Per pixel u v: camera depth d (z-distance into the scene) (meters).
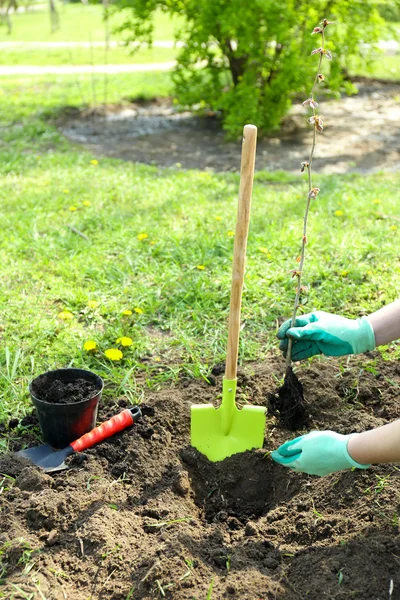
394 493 1.42
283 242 2.41
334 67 4.34
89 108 5.06
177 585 1.25
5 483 1.48
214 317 2.05
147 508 1.43
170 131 4.62
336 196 2.92
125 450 1.57
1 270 2.29
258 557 1.34
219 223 2.62
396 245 2.41
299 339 1.57
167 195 2.96
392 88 5.92
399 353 1.89
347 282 2.20
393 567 1.28
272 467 1.57
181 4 4.39
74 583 1.28
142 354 1.91
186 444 1.61
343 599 1.23
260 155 4.07
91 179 3.21
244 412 1.58
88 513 1.40
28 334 1.96
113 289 2.17
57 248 2.44
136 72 6.62
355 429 1.60
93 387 1.62
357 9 4.32
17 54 8.09
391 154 4.06
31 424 1.66
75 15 12.29
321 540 1.36
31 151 3.89
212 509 1.52
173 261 2.33
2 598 1.23
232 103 4.31
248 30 3.97
